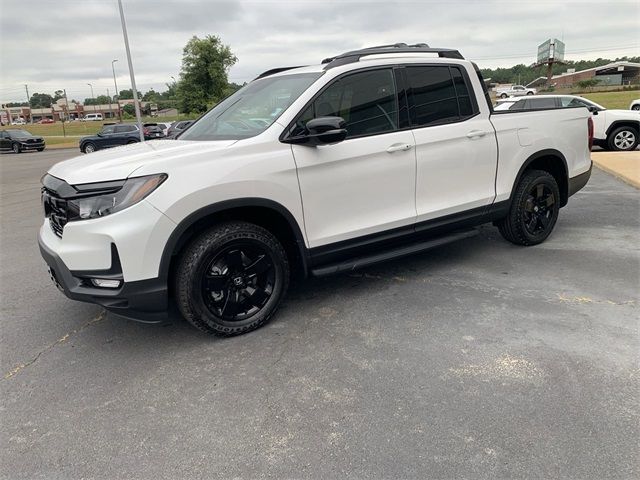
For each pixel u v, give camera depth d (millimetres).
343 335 3498
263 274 3602
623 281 4223
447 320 3639
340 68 3779
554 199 5160
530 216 5074
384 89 3967
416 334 3453
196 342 3518
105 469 2332
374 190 3875
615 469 2178
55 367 3270
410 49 4234
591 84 75375
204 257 3262
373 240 3969
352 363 3127
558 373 2895
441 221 4328
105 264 3020
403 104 4051
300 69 4160
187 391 2922
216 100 50688
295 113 3551
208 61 49969
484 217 4648
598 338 3275
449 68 4359
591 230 5785
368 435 2463
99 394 2936
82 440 2539
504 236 5188
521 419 2520
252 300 3582
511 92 53406
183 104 50812
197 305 3309
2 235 7180
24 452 2465
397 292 4199
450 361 3084
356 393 2811
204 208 3156
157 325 3830
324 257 3771
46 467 2361
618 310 3676
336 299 4117
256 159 3344
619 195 7809
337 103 3742
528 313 3688
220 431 2555
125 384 3027
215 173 3189
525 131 4785
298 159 3492
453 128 4273
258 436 2504
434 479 2170
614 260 4746
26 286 4867
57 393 2965
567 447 2316
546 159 5129
